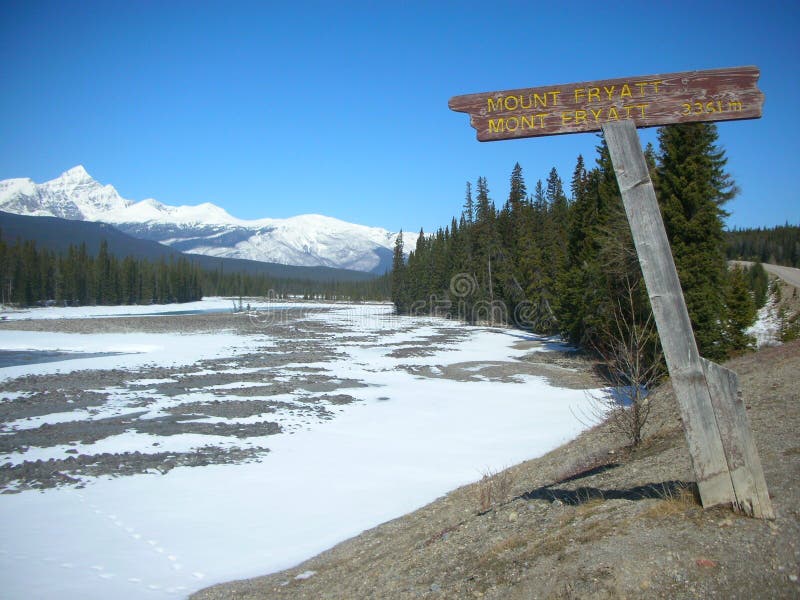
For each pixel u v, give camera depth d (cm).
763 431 791
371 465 1411
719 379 463
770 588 381
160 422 1886
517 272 6019
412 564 643
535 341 4681
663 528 470
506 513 723
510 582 477
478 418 1948
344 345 4456
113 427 1811
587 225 3531
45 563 858
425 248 9362
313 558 864
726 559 412
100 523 1035
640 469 764
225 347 4275
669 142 2156
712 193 2077
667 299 469
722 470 466
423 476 1313
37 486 1243
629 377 1028
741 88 484
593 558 456
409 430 1784
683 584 399
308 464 1425
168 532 992
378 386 2620
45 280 10300
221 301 14425
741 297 2383
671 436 966
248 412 2039
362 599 582
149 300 11900
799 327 2697
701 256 2056
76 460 1439
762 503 451
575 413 1992
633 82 498
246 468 1391
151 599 741
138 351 4016
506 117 523
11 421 1889
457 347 4281
